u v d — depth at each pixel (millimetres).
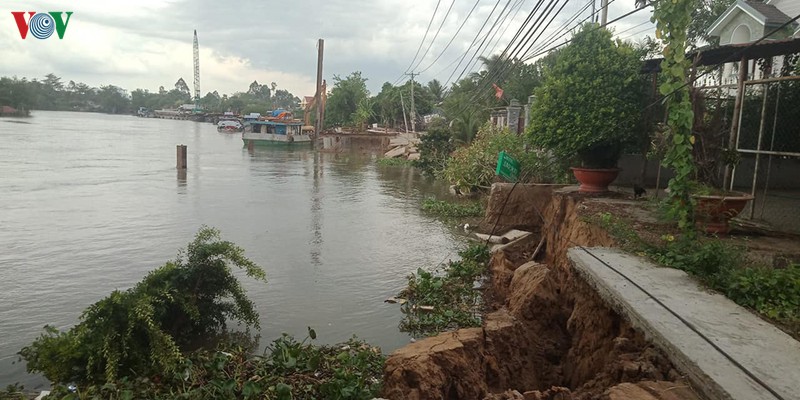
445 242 13633
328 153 46938
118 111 174125
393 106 71688
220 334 7797
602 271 5848
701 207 7121
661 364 4234
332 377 5902
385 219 16703
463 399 5309
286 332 7902
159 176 26469
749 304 4805
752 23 16453
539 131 10898
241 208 18047
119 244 12633
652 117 10453
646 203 9531
